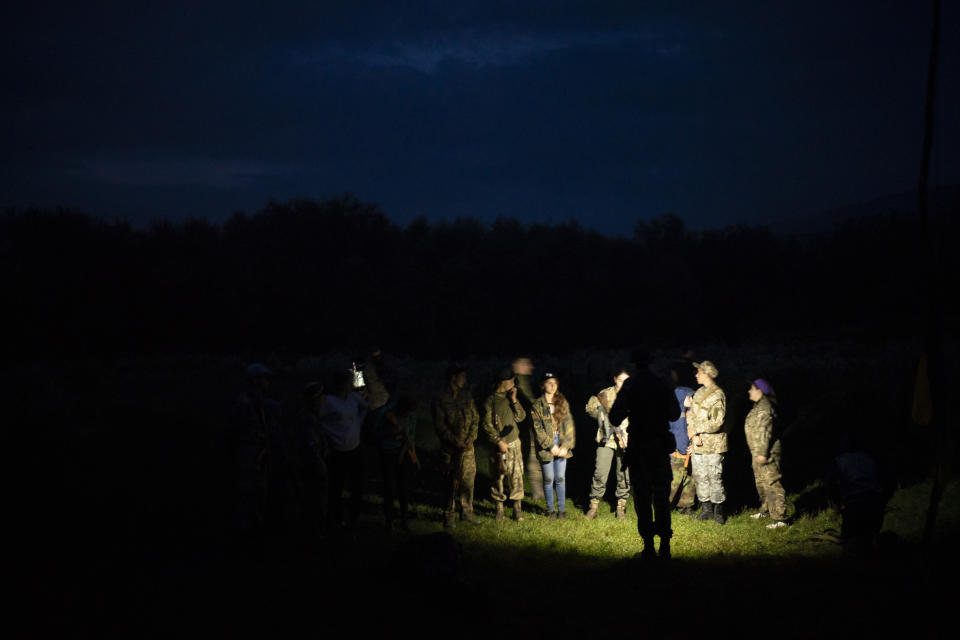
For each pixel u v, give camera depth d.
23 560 6.48
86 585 5.86
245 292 45.28
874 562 6.79
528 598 6.04
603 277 52.12
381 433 8.16
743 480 12.02
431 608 5.52
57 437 12.46
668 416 7.57
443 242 54.72
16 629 4.85
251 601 5.55
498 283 50.62
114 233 42.94
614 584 6.40
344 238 51.50
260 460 7.09
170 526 7.91
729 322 52.34
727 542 8.17
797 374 18.97
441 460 8.80
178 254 44.62
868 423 12.30
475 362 35.66
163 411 15.87
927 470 9.93
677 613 5.54
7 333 35.53
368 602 5.55
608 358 32.88
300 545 7.24
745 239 56.03
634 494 7.57
